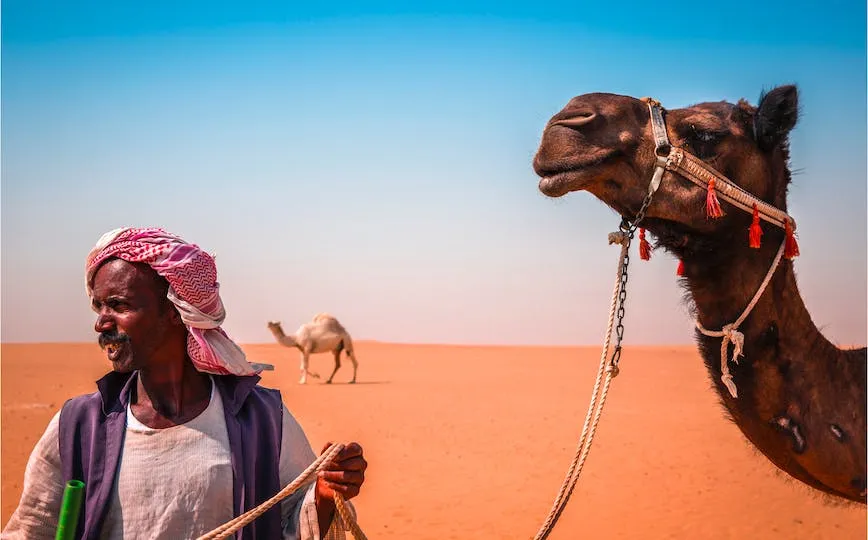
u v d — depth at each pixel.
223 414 3.06
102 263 2.93
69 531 2.64
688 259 4.13
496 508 11.19
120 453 2.93
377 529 10.16
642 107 4.14
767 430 4.14
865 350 4.39
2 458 13.39
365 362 46.88
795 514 10.73
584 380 32.56
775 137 4.00
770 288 4.03
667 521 10.43
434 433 17.42
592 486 12.42
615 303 3.88
